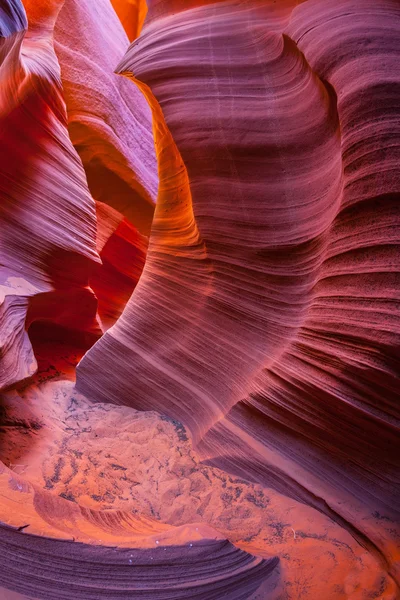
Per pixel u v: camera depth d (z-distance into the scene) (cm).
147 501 336
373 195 261
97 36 599
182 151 362
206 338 386
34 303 482
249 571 258
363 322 271
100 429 403
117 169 631
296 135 322
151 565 237
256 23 346
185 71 363
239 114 342
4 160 459
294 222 326
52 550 229
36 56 480
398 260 258
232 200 351
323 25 290
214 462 360
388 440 286
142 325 425
